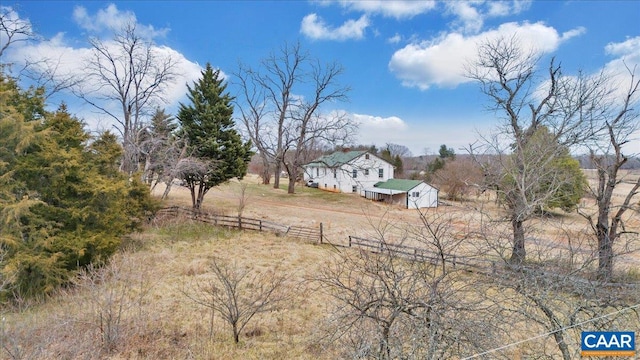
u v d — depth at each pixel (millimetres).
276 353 6184
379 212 24750
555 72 11273
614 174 9008
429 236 5832
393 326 3529
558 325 3740
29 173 9594
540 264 4488
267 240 15992
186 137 20391
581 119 10297
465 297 3955
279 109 33500
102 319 6492
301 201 29625
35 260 8523
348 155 39500
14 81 10602
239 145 21109
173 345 6430
